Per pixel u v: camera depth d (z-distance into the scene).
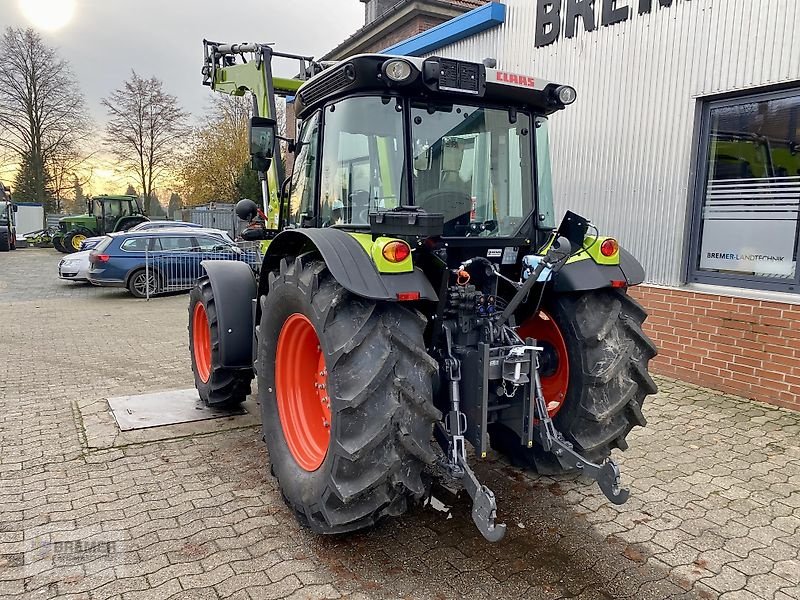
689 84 5.67
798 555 3.00
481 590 2.69
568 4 6.83
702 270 5.83
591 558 2.96
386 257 2.67
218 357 4.56
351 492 2.61
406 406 2.65
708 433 4.58
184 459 4.04
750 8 5.14
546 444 3.14
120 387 5.82
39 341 8.27
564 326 3.38
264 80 5.55
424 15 12.62
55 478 3.73
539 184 3.52
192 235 13.91
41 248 30.92
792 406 5.05
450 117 3.19
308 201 3.63
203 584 2.68
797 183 5.03
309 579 2.73
